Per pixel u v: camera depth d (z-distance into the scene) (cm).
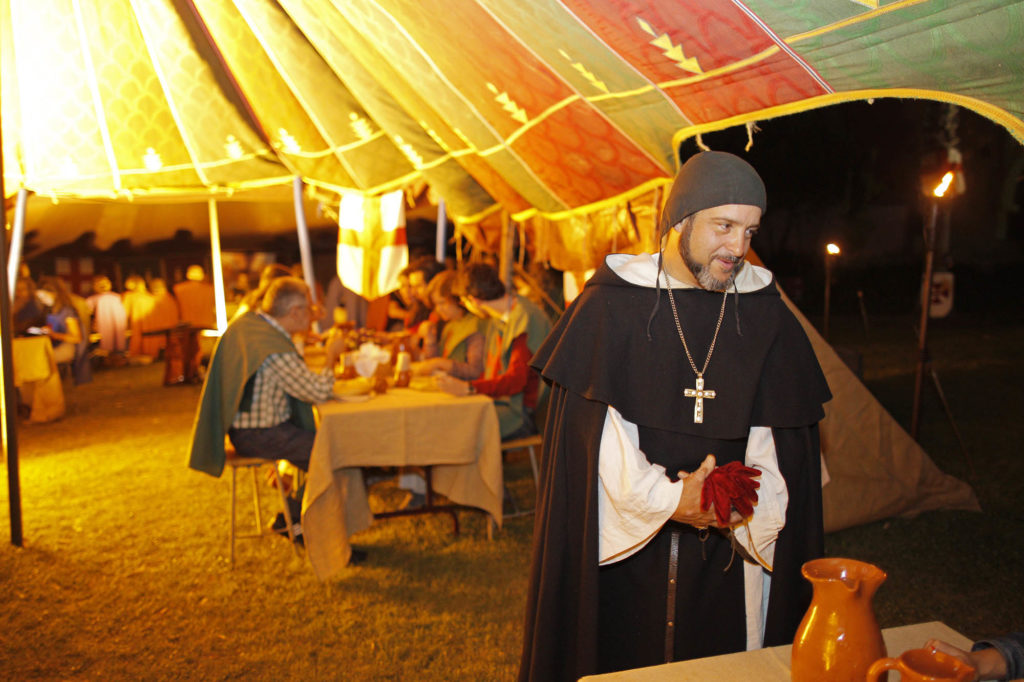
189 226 1048
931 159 1181
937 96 183
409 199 611
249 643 325
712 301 192
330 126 520
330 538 389
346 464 393
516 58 295
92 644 324
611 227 393
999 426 657
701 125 267
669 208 182
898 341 1227
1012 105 169
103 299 1170
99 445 670
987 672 121
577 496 195
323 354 552
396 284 587
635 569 197
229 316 1075
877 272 1939
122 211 995
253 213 1048
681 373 189
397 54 362
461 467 436
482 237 560
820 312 1809
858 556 396
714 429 186
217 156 538
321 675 300
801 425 190
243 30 460
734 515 182
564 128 330
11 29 459
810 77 203
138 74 494
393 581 385
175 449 652
